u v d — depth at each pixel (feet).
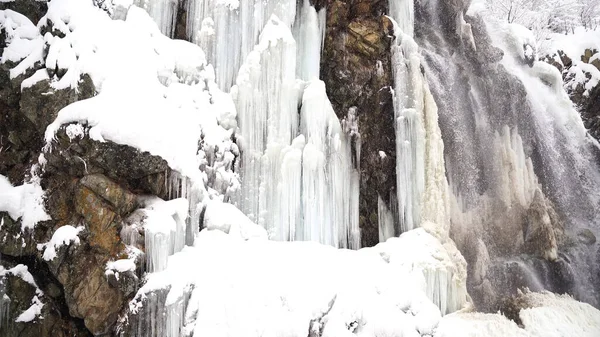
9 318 21.84
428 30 36.32
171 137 23.30
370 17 31.91
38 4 26.73
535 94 38.73
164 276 20.49
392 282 23.57
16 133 24.39
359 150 30.30
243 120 27.27
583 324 26.03
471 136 34.68
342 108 30.73
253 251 22.91
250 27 28.55
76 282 20.63
